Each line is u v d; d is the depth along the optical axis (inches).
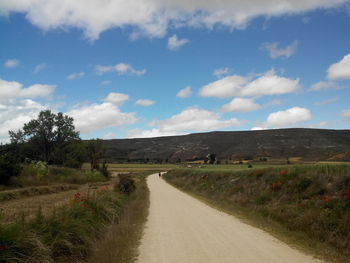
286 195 590.9
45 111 2241.6
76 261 278.1
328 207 442.0
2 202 750.5
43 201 764.0
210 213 617.6
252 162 3112.7
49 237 281.1
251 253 313.1
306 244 348.8
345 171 546.0
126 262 290.8
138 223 501.4
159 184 1752.0
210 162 3890.3
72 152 2284.7
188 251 326.0
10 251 228.5
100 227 387.5
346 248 320.5
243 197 733.9
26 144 2186.3
